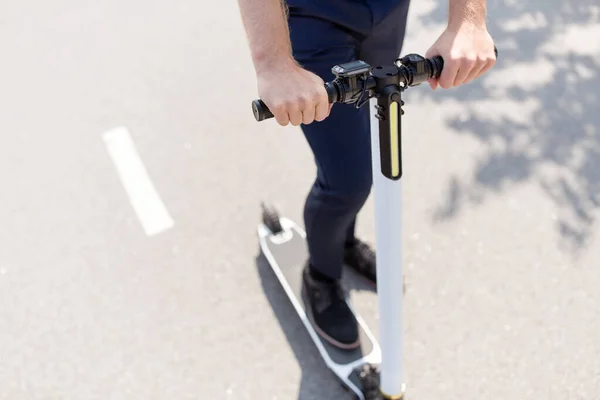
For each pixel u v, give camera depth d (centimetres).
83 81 392
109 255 271
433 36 393
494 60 147
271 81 135
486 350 221
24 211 298
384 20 181
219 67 393
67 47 430
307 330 234
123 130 346
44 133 349
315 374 220
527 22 398
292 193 296
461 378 213
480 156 304
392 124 136
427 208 279
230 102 361
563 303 234
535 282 243
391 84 134
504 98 340
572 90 342
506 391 208
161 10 464
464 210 276
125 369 226
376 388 200
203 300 248
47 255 273
